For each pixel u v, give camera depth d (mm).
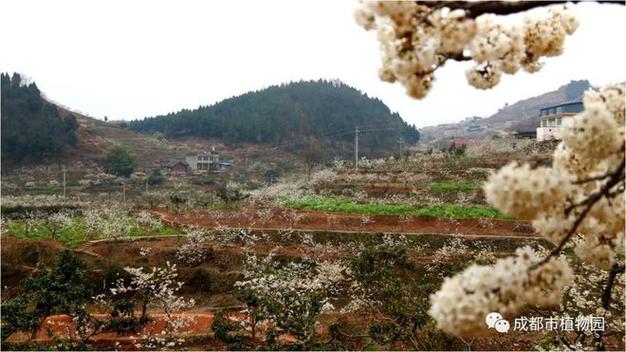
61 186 64500
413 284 18531
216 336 17641
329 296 22141
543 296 2441
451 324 2375
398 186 44188
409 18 2436
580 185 2633
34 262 26672
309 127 116188
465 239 28109
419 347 12516
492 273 2418
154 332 19000
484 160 50562
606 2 2436
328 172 56688
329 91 135750
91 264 25547
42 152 75500
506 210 2447
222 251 27547
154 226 33844
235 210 38906
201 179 77938
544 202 2408
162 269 24609
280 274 21688
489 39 2844
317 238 30344
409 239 29047
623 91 2842
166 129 119125
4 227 33906
